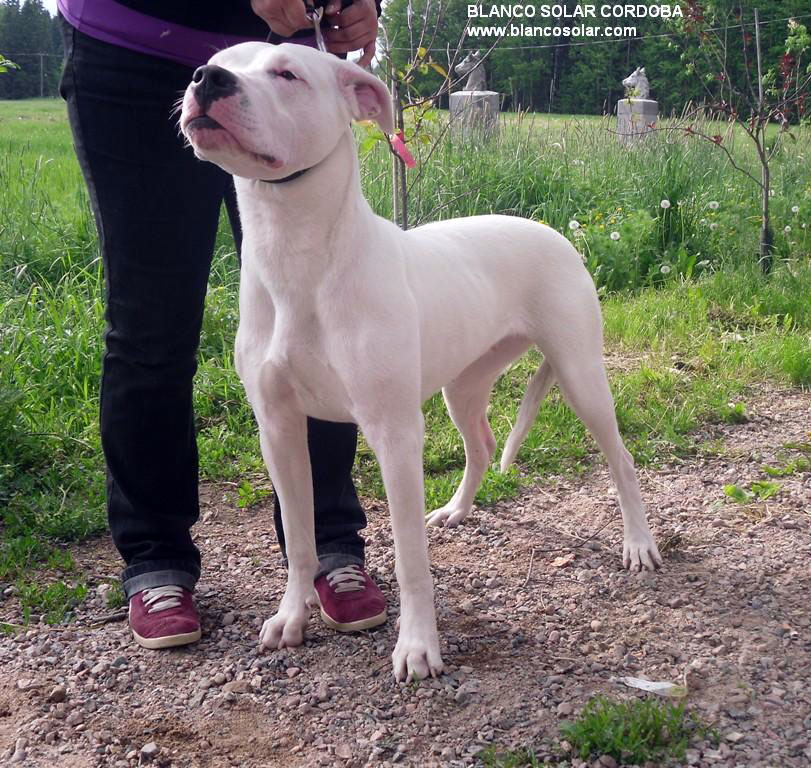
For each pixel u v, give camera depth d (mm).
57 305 5215
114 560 3232
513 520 3553
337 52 2729
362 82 2285
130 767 2119
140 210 2514
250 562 3211
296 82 2125
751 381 5062
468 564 3182
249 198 2279
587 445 4250
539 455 4105
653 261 7312
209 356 5043
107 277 2605
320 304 2295
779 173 9523
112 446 2721
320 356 2342
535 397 3188
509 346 3133
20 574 3076
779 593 2922
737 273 6801
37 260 5859
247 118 1996
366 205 2383
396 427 2367
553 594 2959
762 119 7586
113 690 2439
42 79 31812
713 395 4727
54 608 2869
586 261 6934
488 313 2805
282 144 2082
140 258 2549
